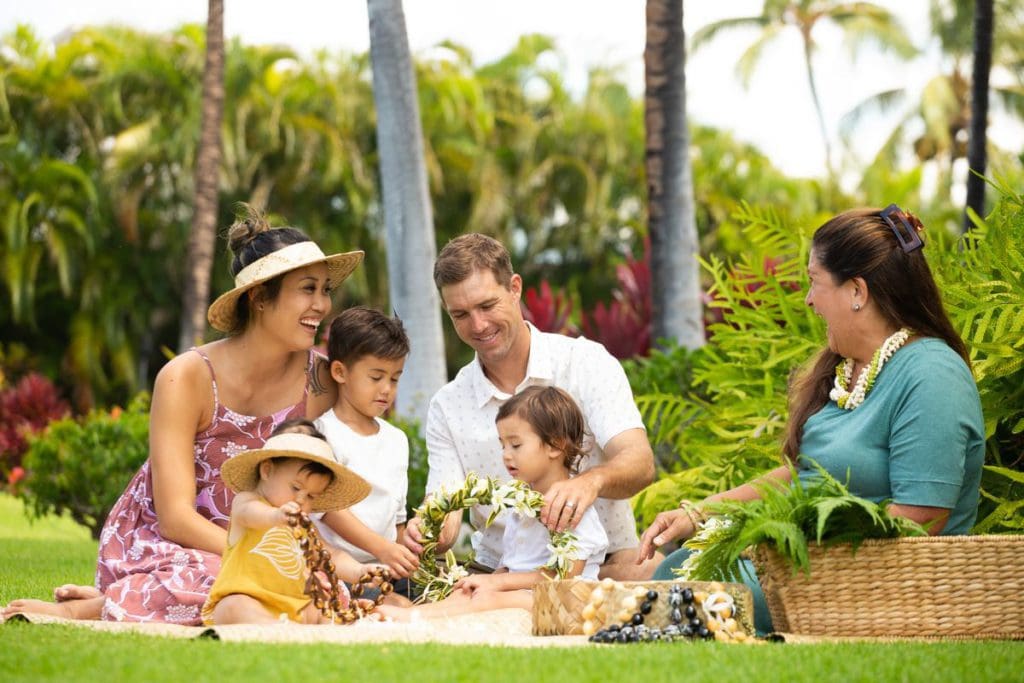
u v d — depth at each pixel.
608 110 32.34
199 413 4.80
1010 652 3.30
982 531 4.69
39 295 28.11
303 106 29.55
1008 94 37.53
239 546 4.14
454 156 30.28
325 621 4.18
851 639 3.71
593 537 4.72
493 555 5.16
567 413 4.87
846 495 3.74
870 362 4.15
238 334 4.91
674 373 7.71
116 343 27.97
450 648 3.30
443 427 5.27
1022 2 35.56
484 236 5.05
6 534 13.17
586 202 31.58
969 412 3.97
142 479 4.86
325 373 5.12
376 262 29.58
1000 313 4.95
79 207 27.62
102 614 4.48
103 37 28.73
